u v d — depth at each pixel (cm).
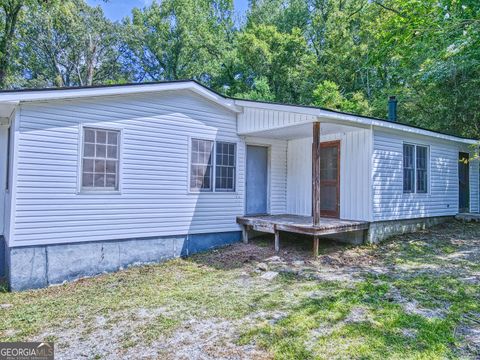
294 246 761
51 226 566
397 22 930
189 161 742
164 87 681
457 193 1040
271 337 326
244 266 621
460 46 734
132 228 657
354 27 1881
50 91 548
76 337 347
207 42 2533
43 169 559
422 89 1370
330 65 1956
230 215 816
